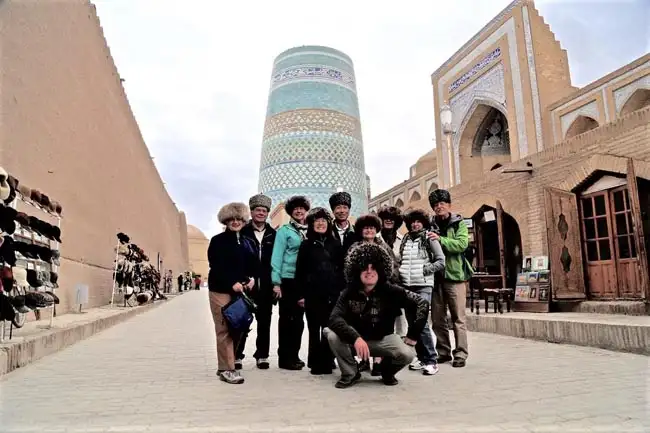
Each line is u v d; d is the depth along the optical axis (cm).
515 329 566
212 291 343
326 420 238
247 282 354
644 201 618
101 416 247
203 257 5881
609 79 1078
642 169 583
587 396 283
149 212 2145
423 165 2495
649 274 571
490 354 441
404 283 385
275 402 275
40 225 567
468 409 257
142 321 824
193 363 408
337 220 397
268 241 414
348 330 304
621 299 633
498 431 220
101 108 1179
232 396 290
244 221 360
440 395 289
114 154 1337
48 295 540
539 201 749
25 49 680
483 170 1466
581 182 682
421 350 365
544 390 299
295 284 387
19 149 655
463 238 397
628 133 611
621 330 443
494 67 1340
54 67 805
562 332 504
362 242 331
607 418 239
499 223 817
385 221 416
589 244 688
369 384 322
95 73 1126
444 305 409
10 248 416
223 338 337
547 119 1205
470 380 331
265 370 380
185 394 295
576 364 387
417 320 315
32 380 338
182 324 770
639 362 393
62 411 256
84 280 931
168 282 2558
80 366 393
